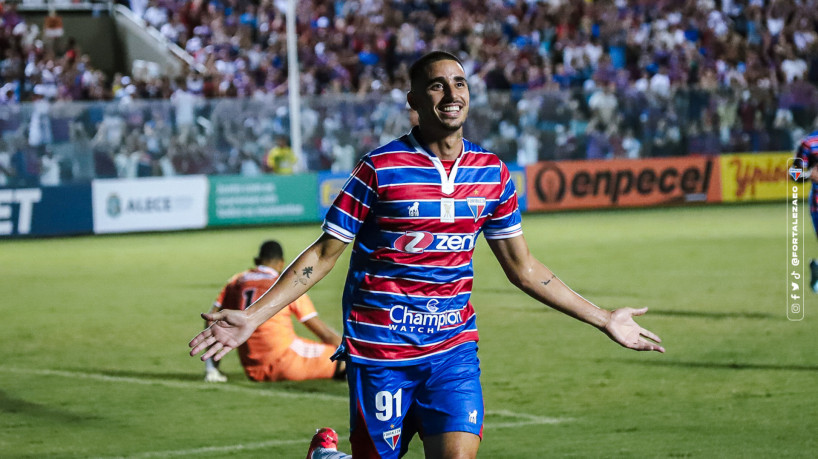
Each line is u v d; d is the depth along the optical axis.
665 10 34.78
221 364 9.68
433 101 4.20
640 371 8.84
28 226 23.75
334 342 8.75
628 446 6.45
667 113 28.72
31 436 7.01
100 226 24.36
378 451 4.44
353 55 30.95
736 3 35.16
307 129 26.09
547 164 27.77
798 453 6.21
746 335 10.49
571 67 31.25
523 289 4.66
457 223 4.30
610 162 28.34
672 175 28.91
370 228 4.32
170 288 15.19
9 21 30.16
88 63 29.06
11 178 23.61
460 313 4.48
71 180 24.17
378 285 4.35
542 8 33.72
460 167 4.32
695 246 19.16
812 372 8.66
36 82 27.56
